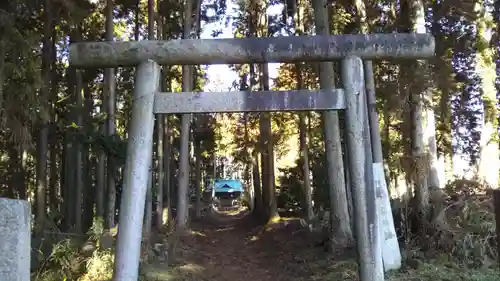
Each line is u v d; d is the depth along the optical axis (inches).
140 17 759.7
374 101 432.1
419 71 411.5
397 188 581.0
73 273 329.1
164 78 724.7
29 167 676.1
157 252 438.6
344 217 450.3
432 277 295.9
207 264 454.0
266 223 720.3
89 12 476.7
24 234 135.7
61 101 579.5
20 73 297.1
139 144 216.8
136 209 213.3
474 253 323.6
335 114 460.1
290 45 219.8
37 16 452.4
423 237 374.0
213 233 734.5
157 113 221.0
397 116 478.0
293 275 386.0
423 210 386.6
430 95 432.1
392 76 513.3
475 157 728.3
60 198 717.9
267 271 422.3
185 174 629.0
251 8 779.4
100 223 414.3
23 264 134.4
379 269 218.5
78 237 394.0
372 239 219.0
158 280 348.2
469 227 340.5
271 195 737.6
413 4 421.4
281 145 926.4
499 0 523.2
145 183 216.8
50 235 382.0
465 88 617.6
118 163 502.9
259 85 812.6
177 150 1000.2
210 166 1626.5
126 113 753.6
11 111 309.3
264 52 219.8
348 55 221.9
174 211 912.9
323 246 470.9
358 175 219.3
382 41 221.1
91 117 557.3
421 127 419.8
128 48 221.3
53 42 521.7
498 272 297.9
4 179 561.3
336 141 458.3
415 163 405.4
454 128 720.3
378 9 539.8
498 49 554.3
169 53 220.2
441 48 485.1
